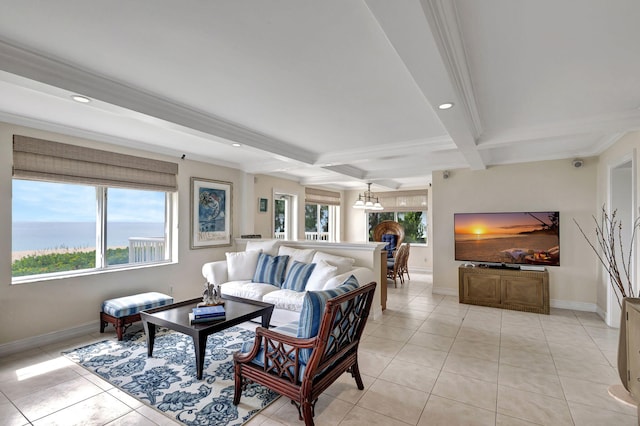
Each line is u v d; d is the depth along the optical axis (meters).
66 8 1.54
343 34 1.74
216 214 5.38
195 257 5.04
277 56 1.99
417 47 1.61
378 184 7.58
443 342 3.49
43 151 3.43
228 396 2.42
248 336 3.71
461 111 2.50
